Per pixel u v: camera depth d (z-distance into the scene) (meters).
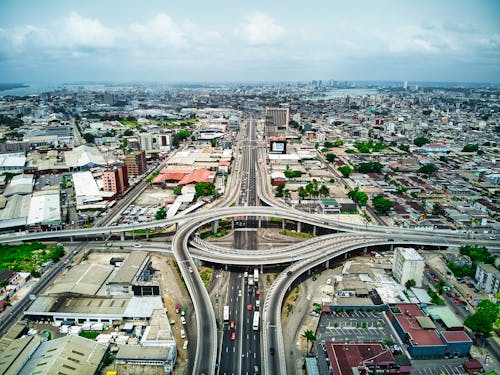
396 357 177.88
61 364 165.88
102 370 174.62
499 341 198.25
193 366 175.25
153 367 176.12
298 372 176.62
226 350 187.62
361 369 169.00
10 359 171.38
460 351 186.38
